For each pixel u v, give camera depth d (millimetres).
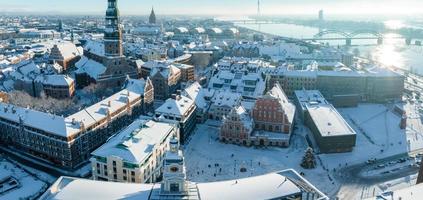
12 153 177125
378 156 180375
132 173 140000
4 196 140375
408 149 188625
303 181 122062
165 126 167000
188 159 173375
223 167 166750
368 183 155000
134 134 152250
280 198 110812
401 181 156000
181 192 111312
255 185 116250
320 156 179500
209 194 111375
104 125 183125
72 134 160500
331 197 144250
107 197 108062
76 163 165625
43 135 166125
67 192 109438
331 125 193500
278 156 178875
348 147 183750
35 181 152500
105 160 142750
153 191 112688
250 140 189000
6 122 180750
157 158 154250
